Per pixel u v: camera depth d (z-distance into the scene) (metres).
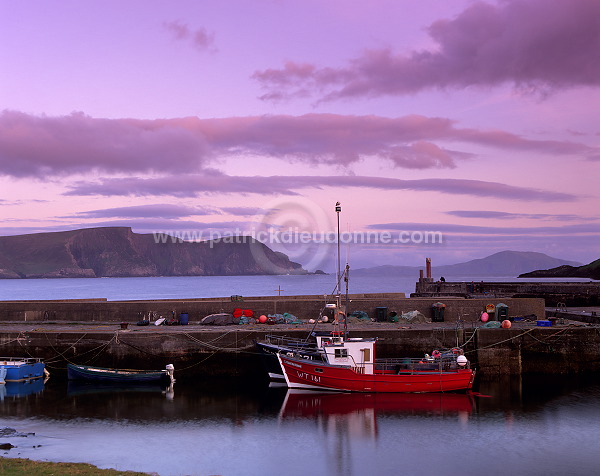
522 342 43.41
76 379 41.91
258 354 42.91
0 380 41.16
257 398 37.31
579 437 29.84
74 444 28.33
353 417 33.25
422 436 29.98
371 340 39.25
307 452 27.62
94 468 22.77
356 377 38.38
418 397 37.47
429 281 79.88
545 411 34.31
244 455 27.14
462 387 38.62
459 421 32.44
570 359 43.44
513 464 26.27
